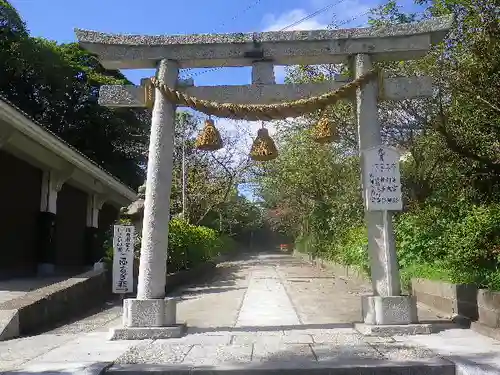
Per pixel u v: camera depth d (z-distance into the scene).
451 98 10.73
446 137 10.42
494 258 8.95
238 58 8.41
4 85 25.55
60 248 18.38
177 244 18.66
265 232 70.50
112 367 5.81
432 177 13.43
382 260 7.95
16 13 24.39
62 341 7.61
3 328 7.91
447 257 10.30
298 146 21.41
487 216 9.41
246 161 31.45
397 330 7.45
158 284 7.92
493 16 9.27
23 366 5.96
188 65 8.61
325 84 8.45
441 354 6.07
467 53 9.84
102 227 23.84
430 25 8.25
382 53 8.40
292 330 8.06
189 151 30.64
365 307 7.96
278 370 5.55
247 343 7.02
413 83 8.29
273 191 31.62
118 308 11.75
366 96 8.30
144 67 8.73
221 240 37.81
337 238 21.86
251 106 8.09
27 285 12.51
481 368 5.41
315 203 25.42
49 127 27.33
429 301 10.12
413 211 13.45
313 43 8.39
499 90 9.50
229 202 39.09
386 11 12.43
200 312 10.64
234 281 18.98
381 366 5.58
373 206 7.95
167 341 7.28
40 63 25.22
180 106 8.59
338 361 5.83
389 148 8.10
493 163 10.30
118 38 8.35
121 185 21.08
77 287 10.99
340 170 20.88
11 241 14.73
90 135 28.95
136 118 30.66
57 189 17.30
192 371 5.61
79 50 29.95
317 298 12.88
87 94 27.94
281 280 18.77
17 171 15.20
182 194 28.45
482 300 7.61
